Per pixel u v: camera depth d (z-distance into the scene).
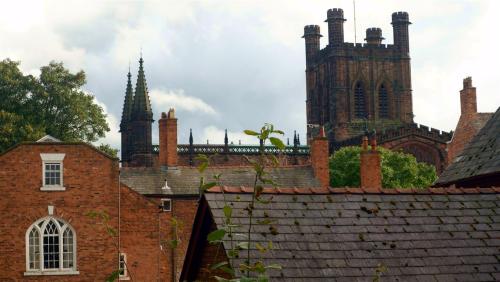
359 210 29.59
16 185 61.72
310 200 29.56
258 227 27.91
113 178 62.88
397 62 197.25
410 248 28.36
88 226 62.22
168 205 88.50
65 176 62.34
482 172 41.84
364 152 81.88
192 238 30.72
